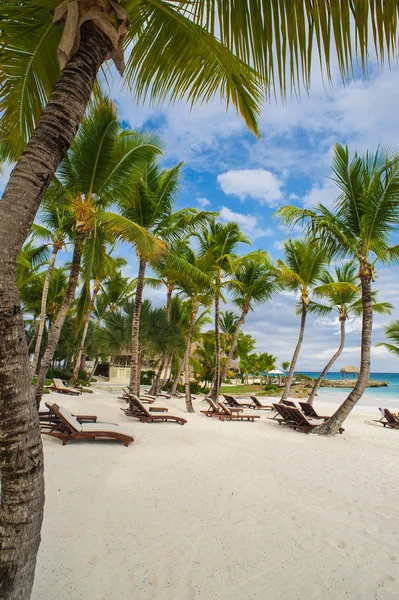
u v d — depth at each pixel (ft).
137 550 10.98
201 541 11.76
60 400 46.57
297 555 11.27
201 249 53.42
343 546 12.03
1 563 5.27
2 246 5.41
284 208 36.37
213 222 54.44
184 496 15.52
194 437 29.07
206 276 44.91
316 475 20.42
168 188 41.27
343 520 14.14
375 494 17.69
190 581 9.64
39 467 5.70
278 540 12.15
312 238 39.75
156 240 30.66
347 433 37.42
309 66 6.13
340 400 100.99
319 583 9.86
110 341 68.23
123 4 7.47
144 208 40.29
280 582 9.82
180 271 45.57
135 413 36.55
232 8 6.66
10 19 9.39
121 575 9.70
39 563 9.88
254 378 202.90
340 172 34.94
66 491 15.07
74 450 21.58
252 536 12.30
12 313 5.49
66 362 113.50
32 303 80.28
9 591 5.27
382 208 33.30
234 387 139.54
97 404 44.75
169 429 31.96
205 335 92.48
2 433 5.36
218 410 42.98
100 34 7.03
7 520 5.36
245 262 58.08
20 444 5.43
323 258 52.80
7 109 12.42
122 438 23.80
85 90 6.55
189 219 45.42
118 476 17.47
